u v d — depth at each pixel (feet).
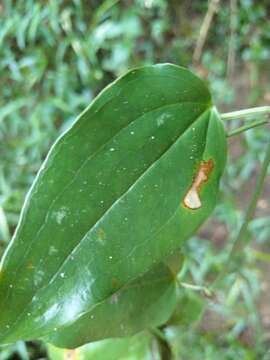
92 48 2.39
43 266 0.52
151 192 0.56
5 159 2.32
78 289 0.53
